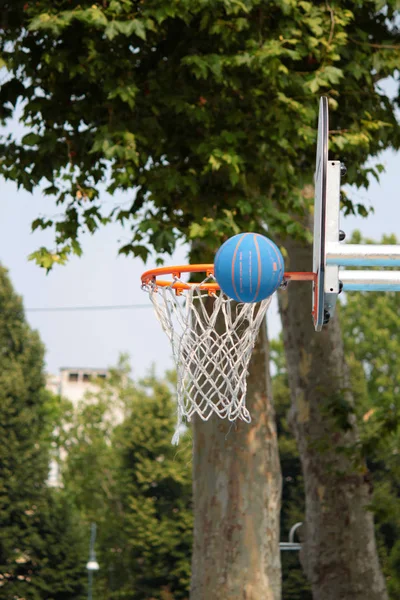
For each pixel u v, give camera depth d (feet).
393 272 28.07
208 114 50.75
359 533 71.00
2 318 192.54
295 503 181.98
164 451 196.95
